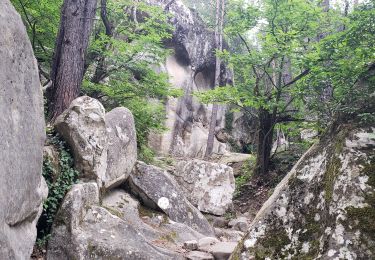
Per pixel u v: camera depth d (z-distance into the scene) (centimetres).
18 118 248
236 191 1037
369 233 285
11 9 256
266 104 955
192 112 1833
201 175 853
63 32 717
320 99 751
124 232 491
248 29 1016
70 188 502
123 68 942
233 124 1969
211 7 2420
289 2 901
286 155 1103
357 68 550
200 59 1881
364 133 331
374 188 301
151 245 492
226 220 817
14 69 248
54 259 438
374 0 625
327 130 376
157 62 957
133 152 672
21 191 247
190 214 688
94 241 454
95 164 554
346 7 916
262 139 1053
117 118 660
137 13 1412
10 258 222
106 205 579
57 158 529
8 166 224
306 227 316
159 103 1234
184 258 499
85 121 558
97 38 967
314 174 341
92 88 893
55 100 688
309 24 923
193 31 1866
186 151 1730
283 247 316
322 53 732
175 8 1822
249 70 1116
